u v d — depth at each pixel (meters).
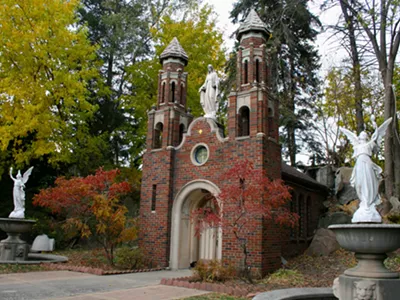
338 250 17.12
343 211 21.09
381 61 19.77
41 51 19.97
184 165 17.28
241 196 12.80
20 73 20.39
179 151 17.61
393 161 18.84
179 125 18.50
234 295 10.57
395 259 14.68
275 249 14.70
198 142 17.02
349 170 23.34
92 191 15.48
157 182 17.64
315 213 21.58
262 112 15.32
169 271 15.79
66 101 20.66
